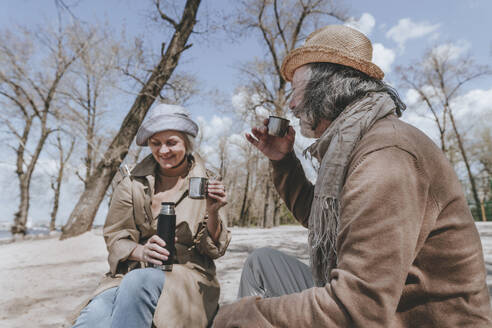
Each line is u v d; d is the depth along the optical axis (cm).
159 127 168
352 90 110
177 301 131
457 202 86
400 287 70
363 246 72
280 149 164
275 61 1978
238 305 85
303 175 166
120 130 995
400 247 70
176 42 988
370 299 69
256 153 2794
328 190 96
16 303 330
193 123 179
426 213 81
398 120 96
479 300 84
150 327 126
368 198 75
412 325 82
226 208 174
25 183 1839
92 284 423
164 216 140
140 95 984
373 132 89
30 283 421
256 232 1428
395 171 76
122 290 124
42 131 1831
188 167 185
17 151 1852
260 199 3931
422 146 85
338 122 103
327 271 97
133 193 172
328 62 117
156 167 184
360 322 68
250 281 149
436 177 83
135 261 158
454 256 82
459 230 84
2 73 1562
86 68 1549
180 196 172
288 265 147
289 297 79
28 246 822
